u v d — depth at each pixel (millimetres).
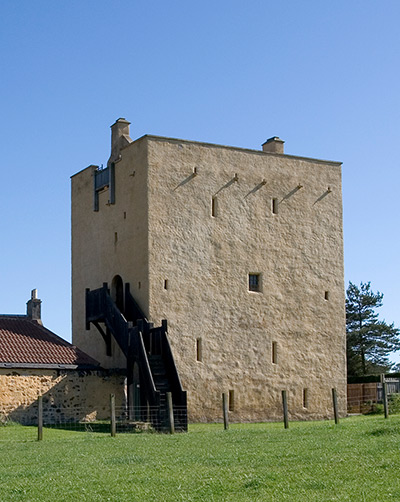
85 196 39250
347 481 14016
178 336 33062
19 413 30844
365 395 38312
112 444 21469
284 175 37125
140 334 30125
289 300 36344
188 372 33031
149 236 33219
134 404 30688
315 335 36875
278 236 36500
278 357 35594
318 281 37406
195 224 34281
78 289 39188
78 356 33250
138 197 34156
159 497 13398
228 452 18297
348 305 60156
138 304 33500
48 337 34562
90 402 32500
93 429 28188
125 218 35188
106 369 33125
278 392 35312
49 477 15633
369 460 15898
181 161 34406
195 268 33969
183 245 33844
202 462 16812
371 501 12438
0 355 31406
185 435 24016
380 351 58594
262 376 34938
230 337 34344
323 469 15164
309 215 37625
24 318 37969
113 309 33344
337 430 22625
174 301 33281
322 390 36625
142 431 27125
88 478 15305
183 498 13219
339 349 37500
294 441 20031
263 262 35844
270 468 15617
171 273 33406
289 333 36094
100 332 35719
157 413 28016
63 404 31859
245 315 34906
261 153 36594
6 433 26828
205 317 33844
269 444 19641
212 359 33719
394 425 22047
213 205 34969
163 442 21656
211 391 33469
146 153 33750
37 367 31438
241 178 35812
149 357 30484
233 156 35781
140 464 16938
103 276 36812
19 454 19750
